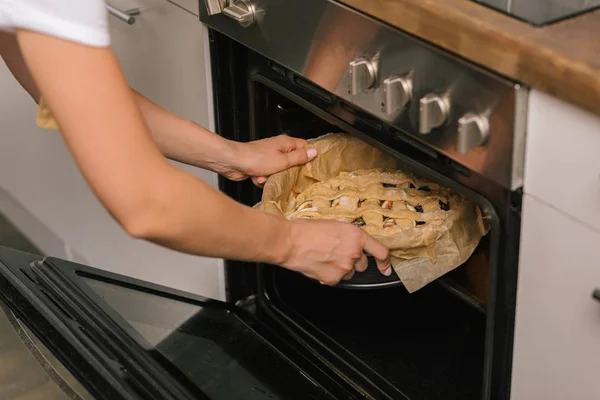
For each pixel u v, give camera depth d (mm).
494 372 1017
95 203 1651
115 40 1400
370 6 922
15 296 1053
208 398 994
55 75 716
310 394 1172
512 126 834
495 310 970
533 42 779
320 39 1013
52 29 699
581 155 794
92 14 708
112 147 739
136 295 1125
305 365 1261
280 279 1368
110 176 748
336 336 1299
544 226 867
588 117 772
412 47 902
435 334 1287
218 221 853
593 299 851
